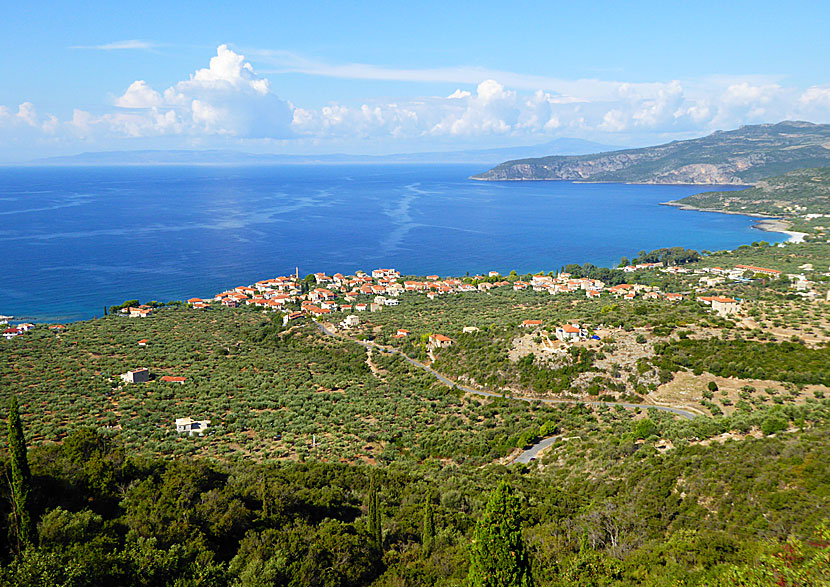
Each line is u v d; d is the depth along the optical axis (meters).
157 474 45.38
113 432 71.50
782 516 36.34
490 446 69.62
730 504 39.78
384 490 53.28
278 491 45.41
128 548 32.81
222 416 79.69
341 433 75.25
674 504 42.28
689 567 32.59
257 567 33.34
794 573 25.58
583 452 61.47
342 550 37.59
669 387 80.50
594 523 41.47
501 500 30.75
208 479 46.38
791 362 80.06
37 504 37.28
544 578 35.03
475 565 30.98
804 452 44.19
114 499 40.66
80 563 29.55
